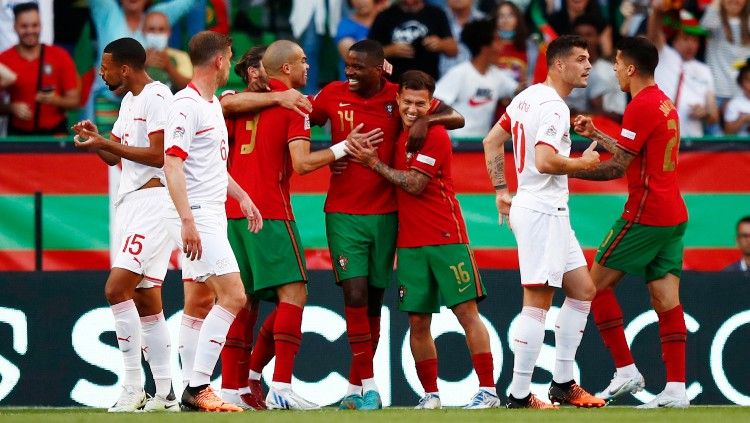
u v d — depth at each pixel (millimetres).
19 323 30297
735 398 30797
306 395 30219
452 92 38594
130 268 25469
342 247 26500
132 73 25656
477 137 36562
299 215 34781
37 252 34594
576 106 39094
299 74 26953
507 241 34844
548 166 25281
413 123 25906
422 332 26734
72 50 39906
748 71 40719
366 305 26531
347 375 30328
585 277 26828
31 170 34625
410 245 26391
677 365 27297
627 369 27734
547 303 26344
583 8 39781
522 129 26172
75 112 39344
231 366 26422
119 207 25938
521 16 39469
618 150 26781
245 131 26484
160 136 25156
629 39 27297
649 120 26719
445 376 30188
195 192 24141
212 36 24391
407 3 39062
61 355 30250
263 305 30438
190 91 24047
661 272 27500
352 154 26125
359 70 26406
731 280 31047
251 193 26188
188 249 23422
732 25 40844
